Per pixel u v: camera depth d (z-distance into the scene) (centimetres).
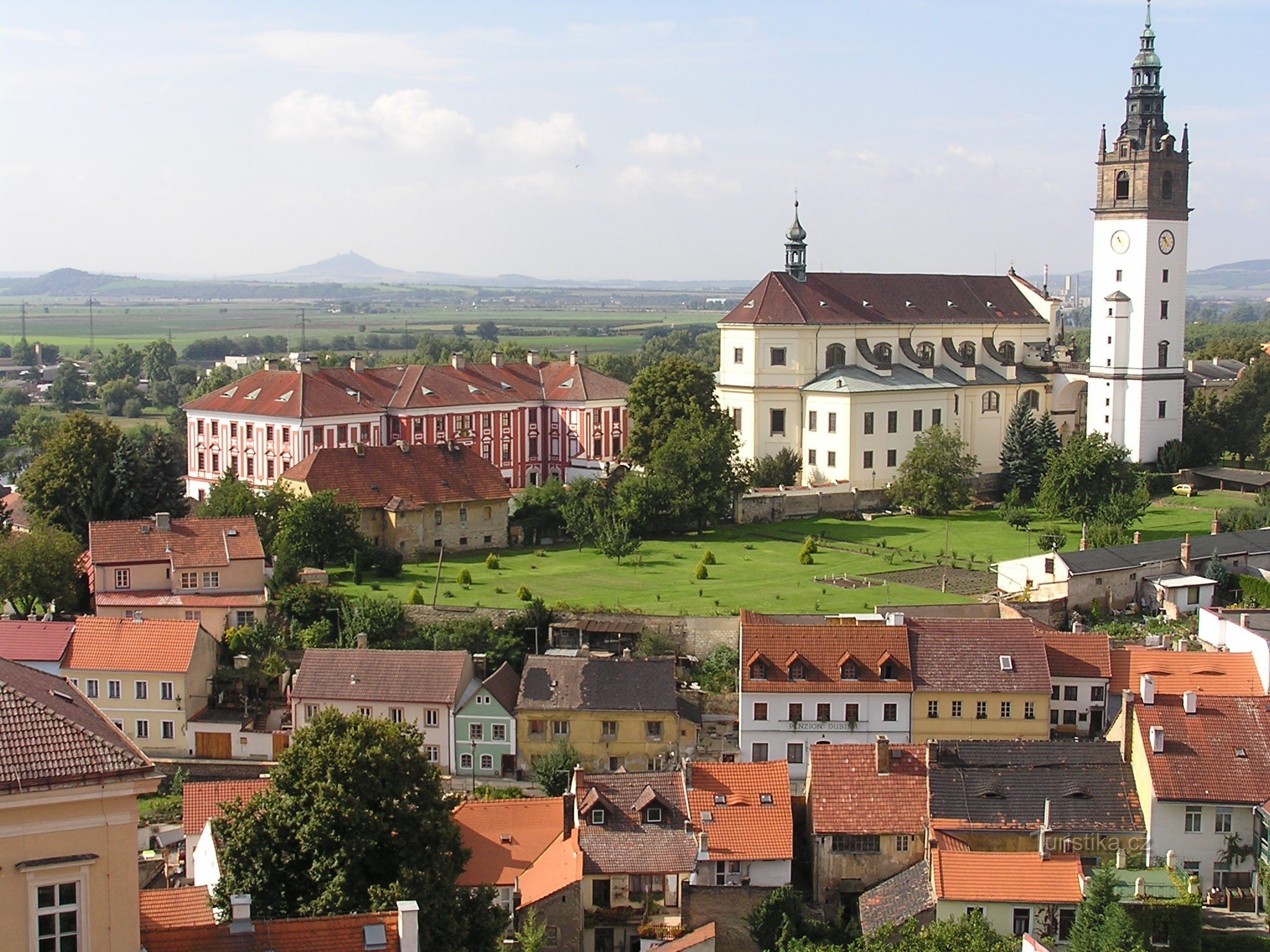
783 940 8988
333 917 5278
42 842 4544
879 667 12069
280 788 7181
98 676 12794
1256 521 17788
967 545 18225
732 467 19725
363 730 7331
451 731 12406
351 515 16538
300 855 6900
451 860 7250
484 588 15650
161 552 14612
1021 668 12019
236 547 14788
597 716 12306
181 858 9612
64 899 4594
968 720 11981
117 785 4616
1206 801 9388
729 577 16425
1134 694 10338
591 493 18925
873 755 10069
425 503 17638
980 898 8488
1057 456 19250
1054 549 17188
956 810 9600
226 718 12888
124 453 17000
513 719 12356
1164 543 15900
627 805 9869
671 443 19062
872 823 9675
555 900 8962
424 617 14438
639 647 13862
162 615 14275
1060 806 9612
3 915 4500
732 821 9731
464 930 6838
